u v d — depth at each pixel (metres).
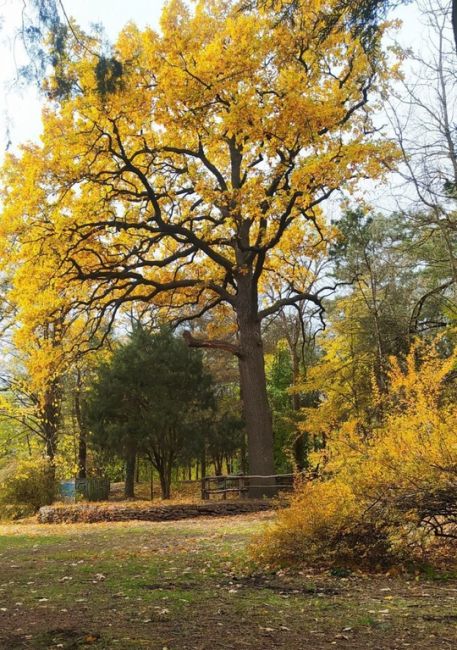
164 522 16.28
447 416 7.58
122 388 23.70
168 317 26.61
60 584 6.65
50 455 27.22
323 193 20.38
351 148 16.50
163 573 7.16
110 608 5.30
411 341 20.67
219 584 6.39
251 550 7.53
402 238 18.94
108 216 21.03
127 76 8.23
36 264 19.05
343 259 24.08
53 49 6.51
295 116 16.75
